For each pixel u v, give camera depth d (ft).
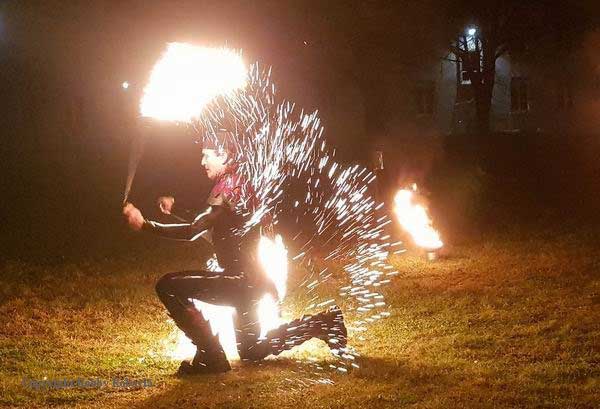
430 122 121.08
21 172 73.51
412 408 18.85
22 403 19.67
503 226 50.37
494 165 82.74
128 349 24.53
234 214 21.93
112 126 98.89
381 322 27.20
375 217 48.96
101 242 44.80
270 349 22.41
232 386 20.68
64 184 68.28
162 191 57.57
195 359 21.88
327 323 22.66
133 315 28.81
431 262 38.60
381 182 47.83
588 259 37.65
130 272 36.73
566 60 121.19
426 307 29.01
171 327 27.09
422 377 21.08
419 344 24.39
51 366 22.67
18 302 30.40
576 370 21.36
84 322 27.89
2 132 100.99
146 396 20.13
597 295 30.25
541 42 120.98
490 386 20.33
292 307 30.04
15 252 41.50
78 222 51.83
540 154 87.76
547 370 21.36
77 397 20.04
